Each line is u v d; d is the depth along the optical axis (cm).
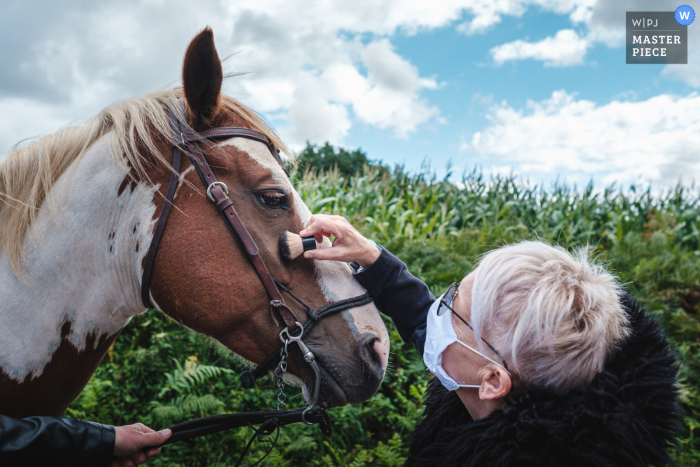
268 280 122
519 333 86
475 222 749
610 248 639
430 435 109
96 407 264
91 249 122
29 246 118
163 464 246
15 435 95
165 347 305
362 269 132
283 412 127
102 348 133
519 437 80
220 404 270
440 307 108
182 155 123
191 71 118
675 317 393
